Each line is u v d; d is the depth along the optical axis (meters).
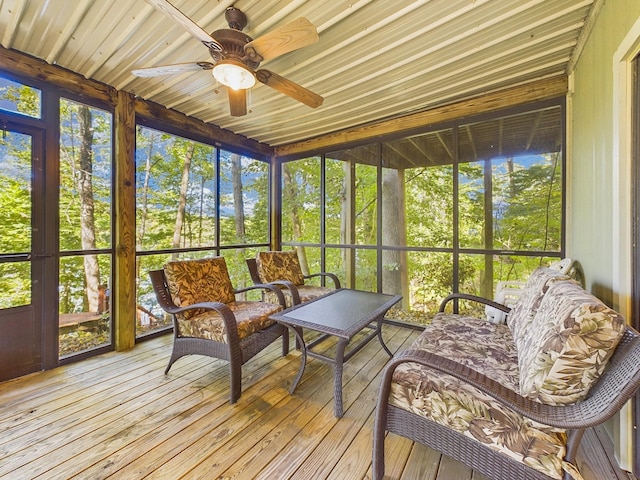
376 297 2.63
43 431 1.63
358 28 1.88
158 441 1.56
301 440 1.57
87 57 2.27
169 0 1.65
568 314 1.05
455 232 3.15
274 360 2.54
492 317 2.51
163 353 2.72
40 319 2.36
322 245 4.23
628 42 1.33
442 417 1.20
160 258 3.43
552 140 2.62
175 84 2.64
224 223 4.13
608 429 1.56
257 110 3.22
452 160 3.14
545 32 1.94
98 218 2.75
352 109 3.20
